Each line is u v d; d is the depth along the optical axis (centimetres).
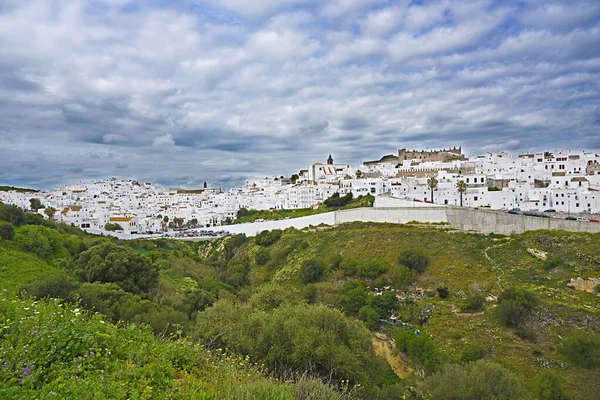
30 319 1331
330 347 2458
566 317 4522
